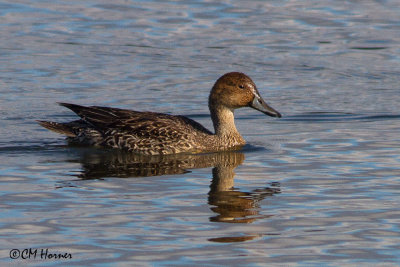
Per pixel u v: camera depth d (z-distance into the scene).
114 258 9.44
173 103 19.05
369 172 13.22
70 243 9.90
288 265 9.28
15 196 11.83
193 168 13.88
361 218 10.88
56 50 23.34
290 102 19.22
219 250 9.73
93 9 26.97
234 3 27.47
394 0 27.69
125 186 12.52
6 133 16.55
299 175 13.15
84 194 12.00
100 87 20.25
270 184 12.63
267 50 23.56
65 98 19.28
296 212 11.16
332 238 10.12
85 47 23.67
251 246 9.86
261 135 16.45
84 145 15.78
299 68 22.20
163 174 13.38
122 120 15.62
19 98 19.20
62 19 25.94
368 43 24.02
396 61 22.78
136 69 21.91
